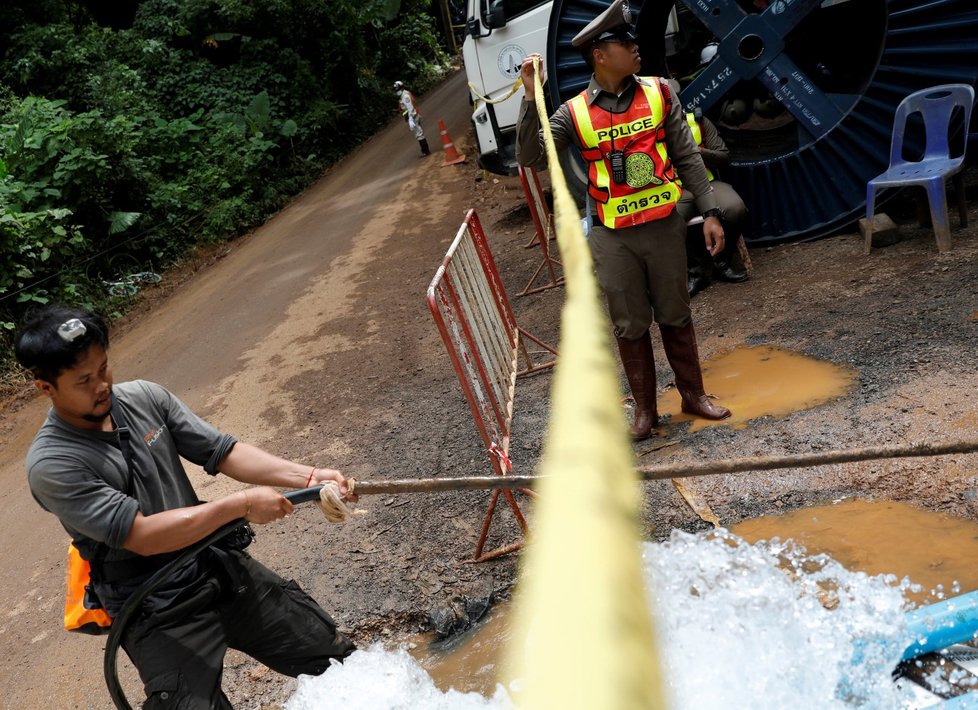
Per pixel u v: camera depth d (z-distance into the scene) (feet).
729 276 21.03
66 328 7.52
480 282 15.64
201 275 46.85
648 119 13.93
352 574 12.89
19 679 13.26
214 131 64.08
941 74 19.80
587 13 21.95
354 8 89.97
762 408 14.38
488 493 14.37
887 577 9.46
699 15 21.48
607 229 14.21
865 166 21.09
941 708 6.95
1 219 37.11
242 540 8.93
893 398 13.25
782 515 11.34
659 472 7.22
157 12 74.13
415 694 10.08
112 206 48.06
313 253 42.19
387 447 17.25
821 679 8.07
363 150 77.82
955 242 18.99
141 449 8.29
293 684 11.01
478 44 30.42
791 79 21.18
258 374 25.59
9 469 24.57
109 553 7.95
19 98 56.75
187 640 8.14
